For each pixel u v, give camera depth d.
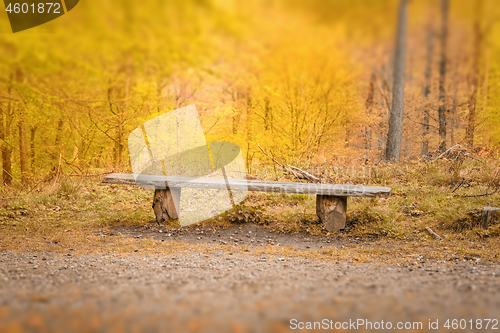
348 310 1.58
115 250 3.70
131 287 2.03
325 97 9.48
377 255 3.46
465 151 7.09
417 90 12.49
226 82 9.41
